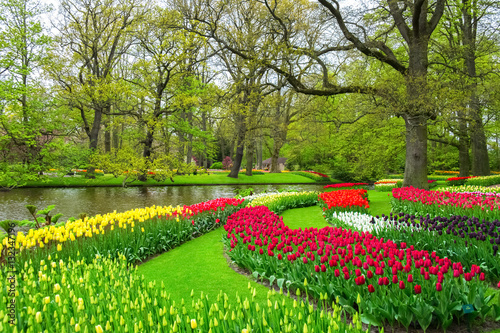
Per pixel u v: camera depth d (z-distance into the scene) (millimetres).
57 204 17141
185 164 22125
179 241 8141
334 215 9078
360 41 15102
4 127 17141
